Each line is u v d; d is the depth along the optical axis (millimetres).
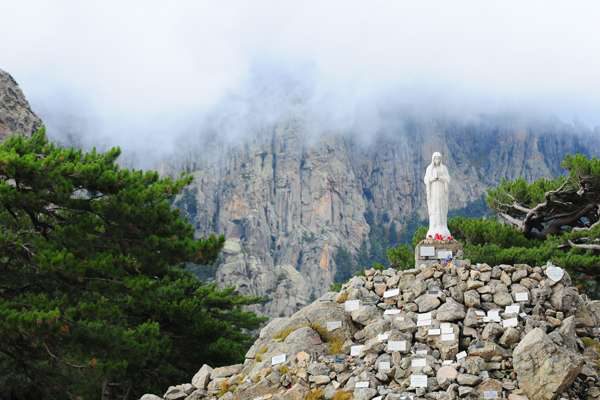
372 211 168750
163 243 33625
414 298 25625
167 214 34219
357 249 155875
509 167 180250
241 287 116562
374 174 174375
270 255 146625
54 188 31609
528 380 21828
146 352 31000
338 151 168125
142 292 31953
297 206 158250
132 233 33875
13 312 28094
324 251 147000
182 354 37250
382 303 25969
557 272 25875
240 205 153250
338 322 25422
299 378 23422
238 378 24875
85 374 31297
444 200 28781
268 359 24609
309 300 122750
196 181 156875
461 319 24500
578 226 50719
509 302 24984
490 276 25828
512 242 47469
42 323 27969
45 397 33281
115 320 33438
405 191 174750
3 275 31938
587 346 24562
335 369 23516
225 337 38625
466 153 182125
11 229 33875
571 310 25359
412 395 21859
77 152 34219
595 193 47219
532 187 51844
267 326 26922
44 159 31375
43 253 30203
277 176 160625
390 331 24172
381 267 46969
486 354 22953
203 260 34719
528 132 185625
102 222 32531
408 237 164250
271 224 153625
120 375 31812
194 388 25328
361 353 23938
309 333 24969
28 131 50375
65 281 31953
